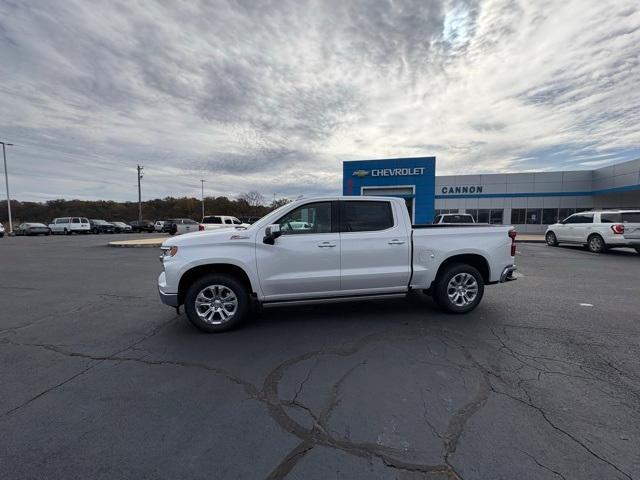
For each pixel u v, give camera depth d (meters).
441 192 31.98
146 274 9.55
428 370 3.35
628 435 2.34
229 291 4.56
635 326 4.58
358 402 2.80
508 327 4.57
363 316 5.14
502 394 2.88
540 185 29.62
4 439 2.37
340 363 3.54
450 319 4.95
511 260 5.38
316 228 4.82
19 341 4.27
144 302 6.27
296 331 4.52
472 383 3.08
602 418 2.54
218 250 4.52
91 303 6.20
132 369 3.46
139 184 56.50
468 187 31.36
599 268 9.75
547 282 7.62
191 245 4.51
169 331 4.62
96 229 42.59
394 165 21.50
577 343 3.98
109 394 2.97
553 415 2.58
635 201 26.02
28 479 2.01
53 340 4.30
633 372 3.26
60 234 39.34
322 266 4.73
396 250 4.93
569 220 16.17
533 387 2.99
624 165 24.12
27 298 6.61
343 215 4.91
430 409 2.69
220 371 3.40
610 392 2.90
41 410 2.73
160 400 2.87
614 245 13.42
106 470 2.09
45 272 9.94
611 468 2.04
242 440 2.35
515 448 2.23
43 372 3.41
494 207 30.89
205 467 2.11
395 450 2.23
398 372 3.31
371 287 4.93
